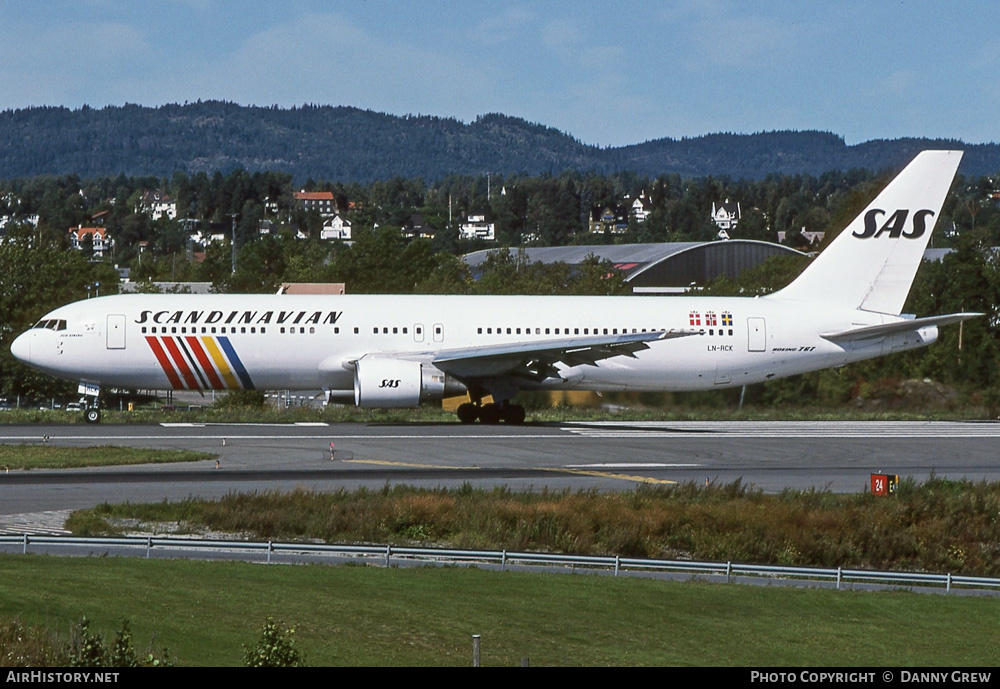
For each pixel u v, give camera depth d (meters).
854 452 145.62
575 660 62.44
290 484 113.31
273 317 165.88
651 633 69.06
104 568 72.94
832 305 183.38
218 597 67.56
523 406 189.00
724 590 80.62
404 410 195.12
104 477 114.81
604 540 97.25
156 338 162.62
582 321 174.25
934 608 79.75
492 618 68.69
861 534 101.50
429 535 96.31
